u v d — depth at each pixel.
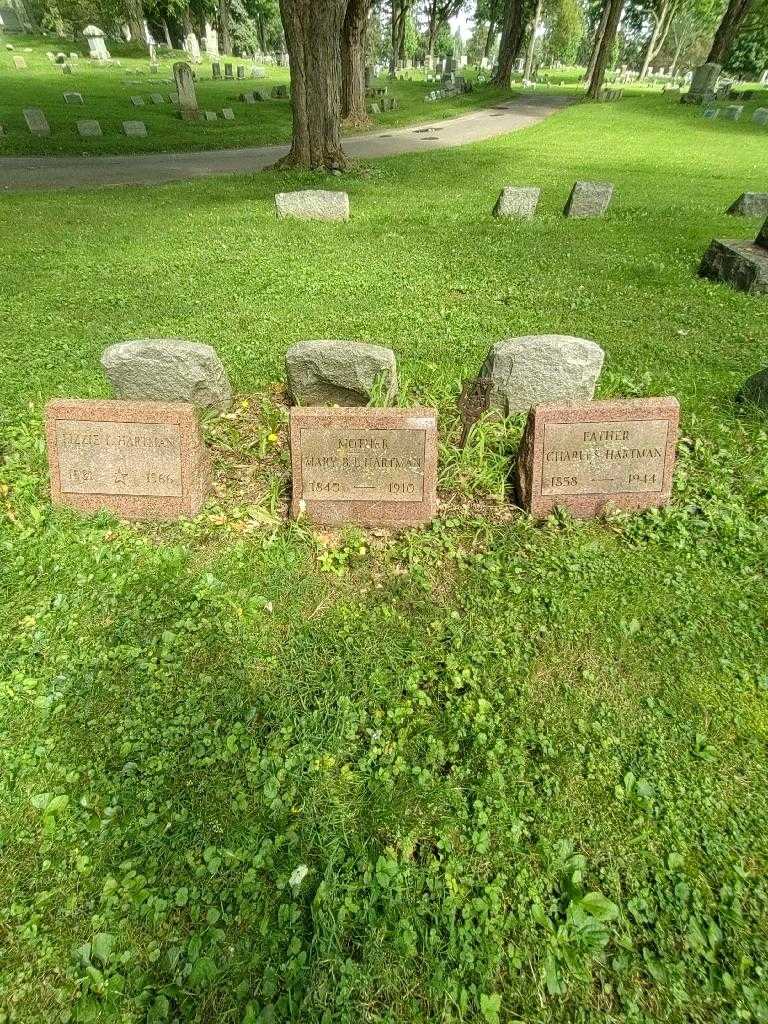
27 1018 2.36
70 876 2.75
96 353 7.49
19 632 3.90
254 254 11.46
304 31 18.30
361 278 10.15
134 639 3.82
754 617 4.07
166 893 2.69
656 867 2.80
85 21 57.09
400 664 3.70
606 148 25.06
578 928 2.58
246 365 7.21
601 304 9.23
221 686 3.55
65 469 4.72
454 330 8.21
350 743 3.27
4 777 3.10
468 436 5.43
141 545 4.54
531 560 4.50
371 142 27.34
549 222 14.02
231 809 2.98
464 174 19.92
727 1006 2.40
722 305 9.20
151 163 22.36
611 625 3.99
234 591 4.20
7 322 8.46
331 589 4.25
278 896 2.69
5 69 41.09
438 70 71.62
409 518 4.76
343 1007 2.36
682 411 6.23
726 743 3.32
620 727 3.39
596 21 69.38
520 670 3.69
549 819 2.96
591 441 4.71
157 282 10.06
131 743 3.25
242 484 5.25
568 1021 2.37
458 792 3.05
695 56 83.19
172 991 2.40
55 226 13.46
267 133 28.09
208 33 63.94
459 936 2.56
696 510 4.98
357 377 5.93
